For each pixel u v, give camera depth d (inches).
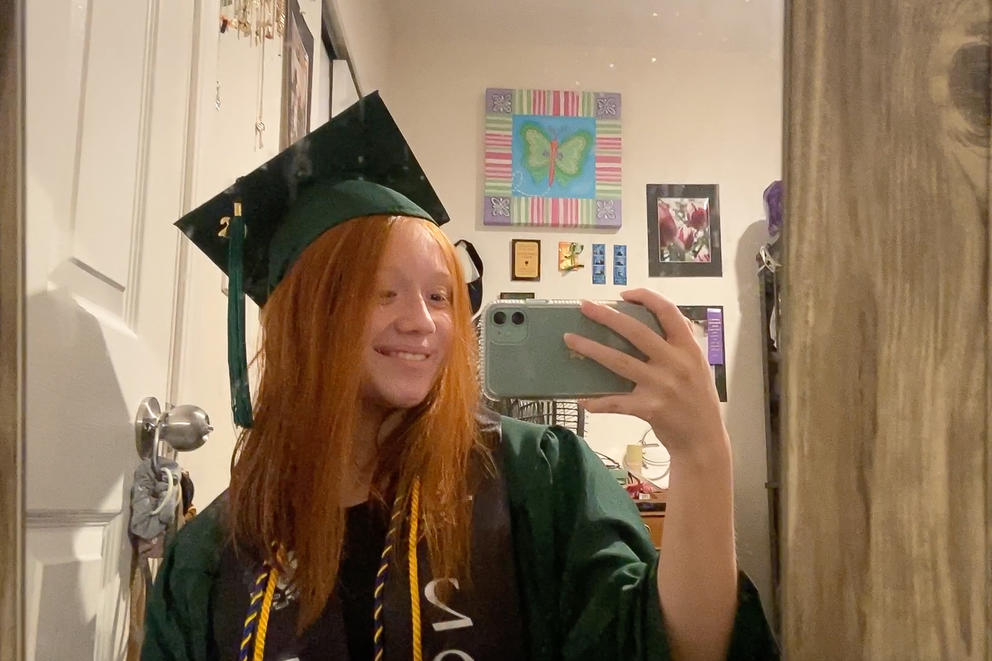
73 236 25.3
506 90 81.3
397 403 26.9
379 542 27.0
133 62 30.6
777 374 18.2
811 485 16.9
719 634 21.7
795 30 17.7
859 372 16.7
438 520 26.4
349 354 26.0
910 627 16.0
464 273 29.5
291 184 30.2
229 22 42.5
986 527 15.7
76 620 25.9
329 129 29.4
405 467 27.0
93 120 26.8
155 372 33.5
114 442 28.9
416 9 82.0
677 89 67.6
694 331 22.7
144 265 32.0
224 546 27.4
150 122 32.4
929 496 16.1
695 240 57.7
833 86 17.3
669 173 66.7
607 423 39.7
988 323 16.0
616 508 27.8
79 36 25.5
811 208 17.3
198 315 39.5
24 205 20.1
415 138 83.1
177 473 32.1
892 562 16.2
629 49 73.9
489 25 82.2
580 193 70.1
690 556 22.0
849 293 16.9
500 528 27.0
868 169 16.9
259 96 48.5
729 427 19.8
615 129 72.7
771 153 20.3
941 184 16.5
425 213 28.9
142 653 27.5
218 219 30.9
